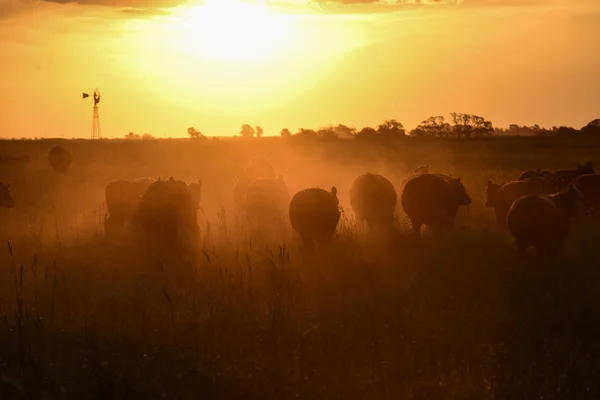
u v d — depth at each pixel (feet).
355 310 68.49
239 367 54.65
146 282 79.10
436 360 56.24
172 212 95.35
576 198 96.32
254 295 72.02
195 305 68.85
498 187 131.75
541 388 51.60
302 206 96.37
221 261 89.40
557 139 643.04
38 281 79.92
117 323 64.75
